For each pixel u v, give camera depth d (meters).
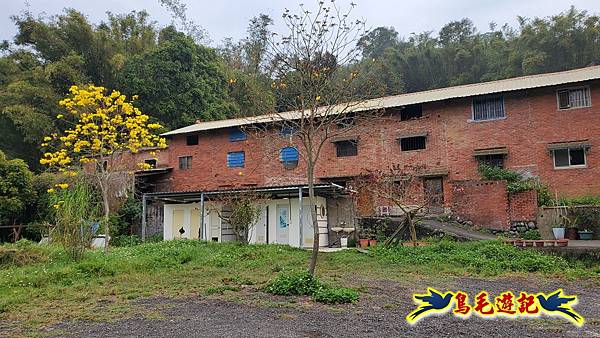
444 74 43.75
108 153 16.88
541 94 22.05
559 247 13.35
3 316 7.05
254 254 14.12
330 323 6.39
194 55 38.00
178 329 6.04
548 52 37.72
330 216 20.53
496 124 22.77
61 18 35.16
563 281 10.53
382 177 18.69
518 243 14.15
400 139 24.52
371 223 19.31
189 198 20.77
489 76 40.47
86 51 34.94
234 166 28.36
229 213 20.22
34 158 32.88
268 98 11.91
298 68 9.48
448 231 18.17
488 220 19.58
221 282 9.93
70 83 32.78
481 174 22.33
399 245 14.88
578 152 21.03
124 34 41.31
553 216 18.17
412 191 22.03
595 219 17.23
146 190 29.70
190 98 36.78
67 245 12.23
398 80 28.45
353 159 25.38
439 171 23.20
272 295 8.45
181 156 30.02
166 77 36.12
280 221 19.55
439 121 23.92
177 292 8.85
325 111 10.78
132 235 23.64
